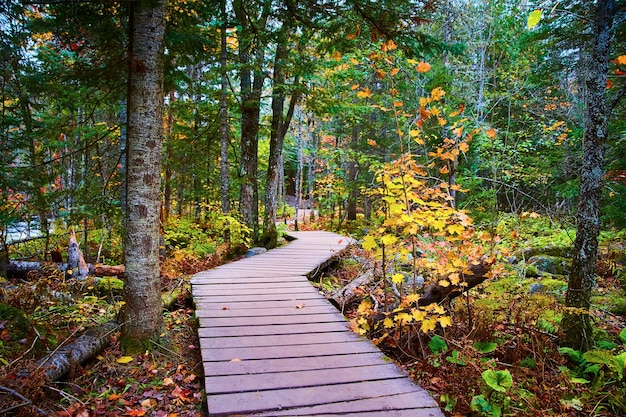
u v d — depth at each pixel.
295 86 9.98
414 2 4.84
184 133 12.09
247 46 7.74
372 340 4.59
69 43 5.31
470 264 4.90
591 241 4.61
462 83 12.87
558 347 4.60
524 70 12.94
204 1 6.25
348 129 17.27
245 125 11.41
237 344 4.05
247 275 7.29
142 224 4.18
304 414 2.77
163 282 7.30
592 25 4.62
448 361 4.05
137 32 4.00
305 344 4.07
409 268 7.31
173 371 3.93
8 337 3.70
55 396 3.25
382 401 2.95
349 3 4.46
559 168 10.92
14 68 5.72
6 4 3.57
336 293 6.36
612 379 4.03
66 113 11.10
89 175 9.23
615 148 8.19
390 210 4.25
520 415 3.34
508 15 13.78
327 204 20.23
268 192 12.13
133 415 3.11
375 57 5.10
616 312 6.21
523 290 6.16
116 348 4.20
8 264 7.10
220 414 2.74
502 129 13.60
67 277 6.71
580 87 11.59
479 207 10.52
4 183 6.01
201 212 12.98
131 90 4.06
